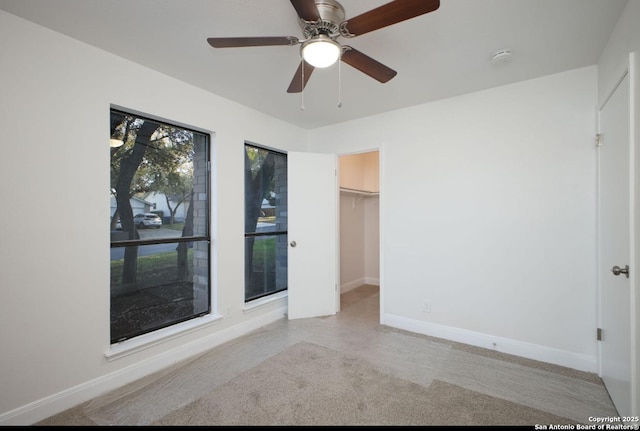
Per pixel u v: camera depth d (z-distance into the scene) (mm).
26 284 1756
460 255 2855
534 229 2514
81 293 1972
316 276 3605
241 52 2109
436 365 2398
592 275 2285
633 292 1564
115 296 2271
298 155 3580
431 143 3014
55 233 1867
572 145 2359
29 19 1750
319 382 2152
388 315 3283
